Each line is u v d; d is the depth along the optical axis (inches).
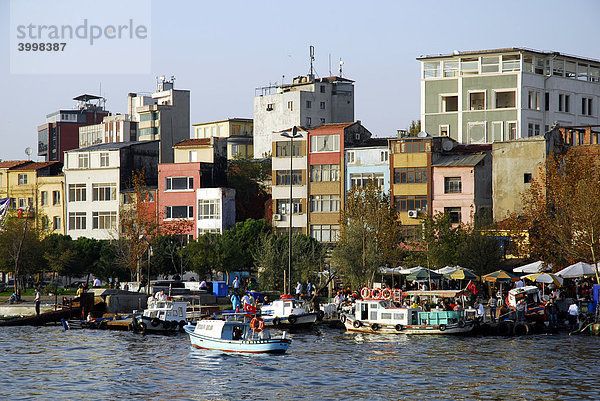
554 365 2930.6
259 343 3240.7
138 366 3024.1
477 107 6515.8
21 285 6018.7
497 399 2472.9
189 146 6919.3
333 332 3919.8
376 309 3870.6
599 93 6973.4
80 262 5979.3
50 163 7460.6
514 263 4783.5
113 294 4557.1
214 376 2829.7
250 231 5979.3
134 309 4586.6
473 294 4205.2
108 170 6983.3
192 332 3437.5
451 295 3973.9
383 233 5098.4
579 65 6870.1
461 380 2721.5
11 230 5871.1
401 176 5964.6
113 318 4237.2
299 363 3053.6
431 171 5871.1
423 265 4965.6
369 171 6141.7
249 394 2566.4
